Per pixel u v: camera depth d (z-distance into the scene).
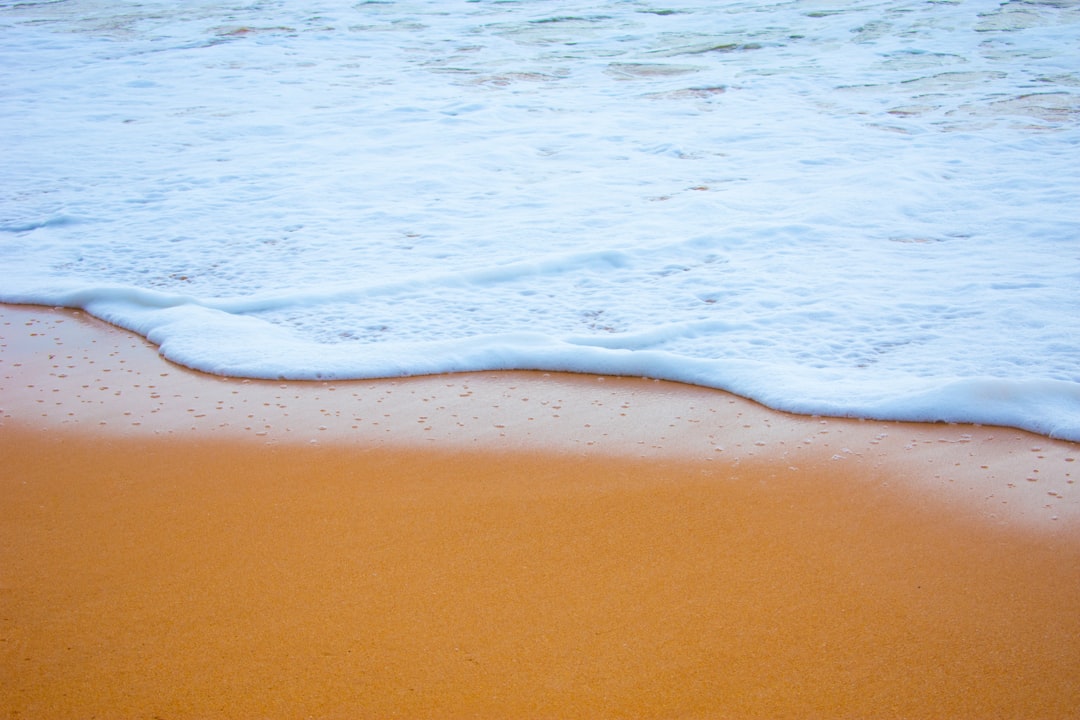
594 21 14.30
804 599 2.54
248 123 9.47
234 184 7.56
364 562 2.72
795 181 7.23
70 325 4.85
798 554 2.76
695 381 4.07
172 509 3.03
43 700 2.17
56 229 6.60
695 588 2.59
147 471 3.30
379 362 4.25
